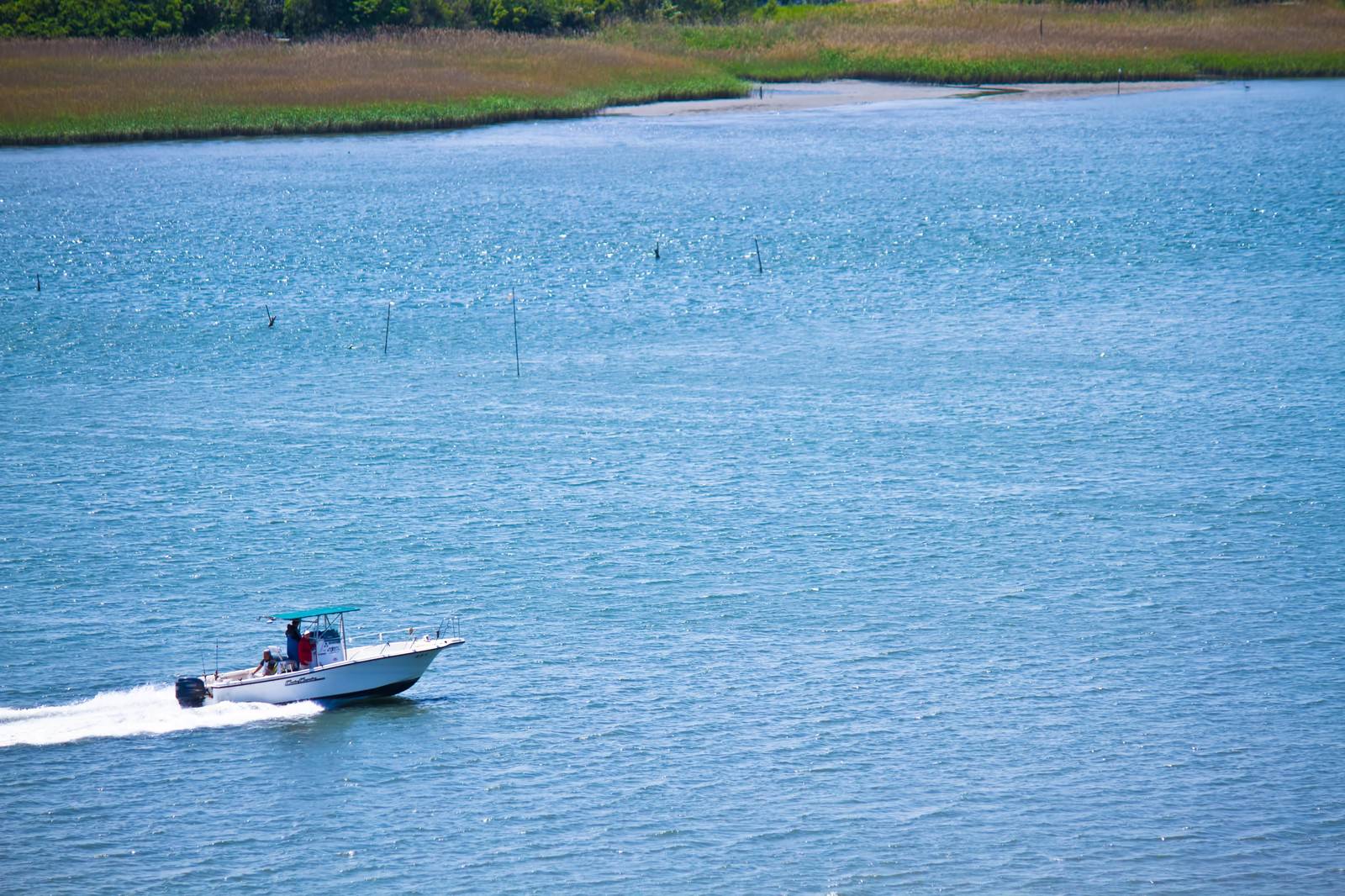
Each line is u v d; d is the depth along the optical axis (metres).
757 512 174.50
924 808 114.69
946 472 186.12
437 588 155.25
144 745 124.94
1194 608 147.25
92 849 110.25
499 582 156.25
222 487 185.88
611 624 146.25
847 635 142.88
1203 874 106.38
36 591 154.62
